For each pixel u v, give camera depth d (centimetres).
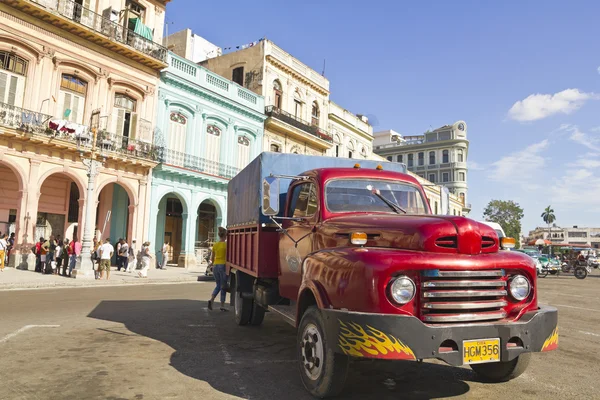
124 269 2027
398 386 443
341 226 432
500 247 411
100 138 1998
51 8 1841
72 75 1981
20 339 615
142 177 2239
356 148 4022
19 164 1789
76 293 1209
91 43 2033
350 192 505
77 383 430
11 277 1488
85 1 2041
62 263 1889
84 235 1645
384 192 518
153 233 2292
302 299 438
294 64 3262
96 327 716
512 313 375
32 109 1822
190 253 2481
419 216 409
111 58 2116
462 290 355
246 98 2845
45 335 646
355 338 336
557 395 421
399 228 382
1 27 1736
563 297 1404
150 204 2280
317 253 423
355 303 349
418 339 329
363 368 511
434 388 437
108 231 2298
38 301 1019
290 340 646
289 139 3181
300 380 452
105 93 2098
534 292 381
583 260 2672
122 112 2166
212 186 2633
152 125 2294
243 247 718
